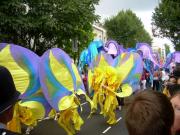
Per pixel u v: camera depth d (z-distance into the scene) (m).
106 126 15.56
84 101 23.56
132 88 17.20
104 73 15.88
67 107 11.66
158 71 29.00
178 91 3.72
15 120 10.69
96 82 15.86
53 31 30.69
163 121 2.70
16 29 27.61
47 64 11.39
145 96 2.79
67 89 11.84
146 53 32.22
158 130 2.68
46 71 11.34
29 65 11.09
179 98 3.66
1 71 3.42
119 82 15.92
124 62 17.55
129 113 2.76
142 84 28.30
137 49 32.53
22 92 10.91
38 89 11.33
